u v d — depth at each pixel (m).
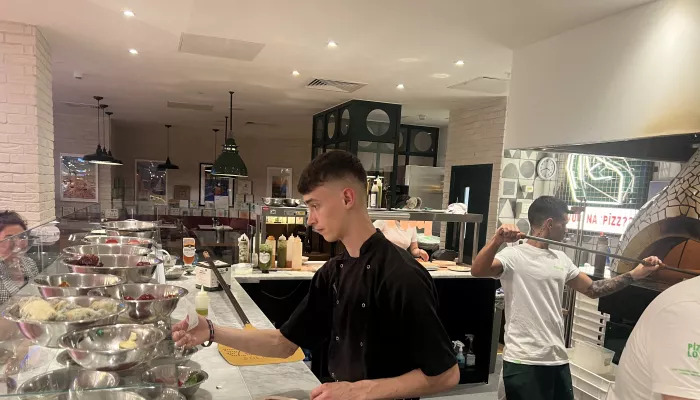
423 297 0.97
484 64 3.54
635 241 1.66
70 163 6.83
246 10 2.60
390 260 1.04
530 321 1.99
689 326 0.79
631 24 2.29
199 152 8.82
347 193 1.07
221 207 9.01
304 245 4.45
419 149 7.12
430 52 3.30
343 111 5.48
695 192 1.44
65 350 0.94
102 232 2.52
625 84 2.30
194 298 1.83
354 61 3.61
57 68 4.07
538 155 2.87
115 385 0.92
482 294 3.54
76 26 2.96
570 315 2.26
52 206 3.49
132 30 3.01
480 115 5.08
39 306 1.09
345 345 1.13
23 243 1.56
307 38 3.07
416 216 3.36
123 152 8.33
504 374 2.04
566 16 2.47
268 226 4.37
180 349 1.34
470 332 3.64
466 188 5.36
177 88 4.86
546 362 1.95
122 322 1.21
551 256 2.03
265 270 3.09
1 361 0.94
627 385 1.02
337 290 1.17
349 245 1.13
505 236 1.98
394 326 1.02
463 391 3.29
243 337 1.27
